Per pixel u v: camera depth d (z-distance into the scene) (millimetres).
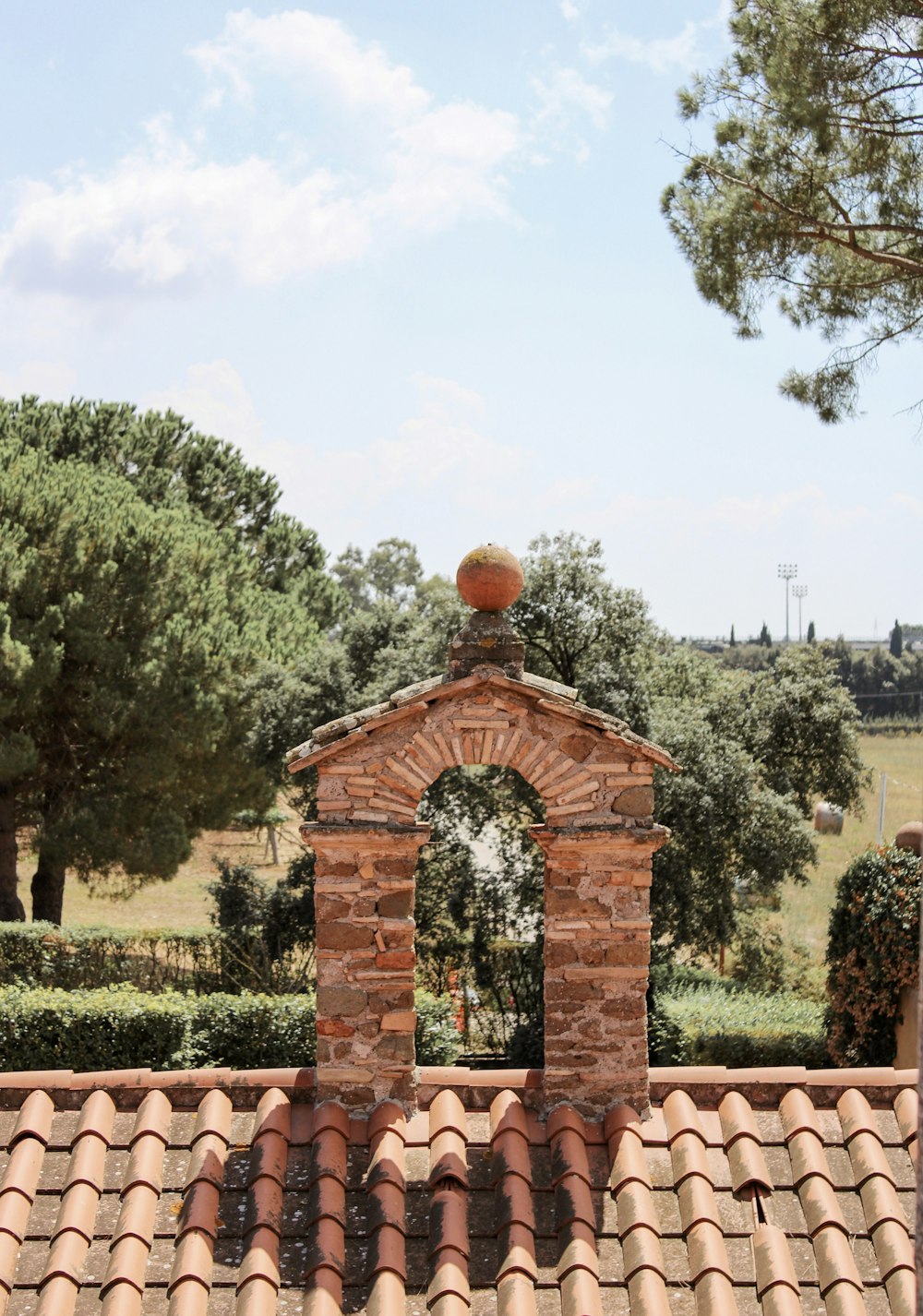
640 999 6691
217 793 25516
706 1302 5727
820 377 16656
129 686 23922
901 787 37938
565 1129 6547
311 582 38000
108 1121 6609
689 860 19781
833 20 13852
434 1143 6520
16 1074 6812
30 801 24953
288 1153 6480
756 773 21188
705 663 25328
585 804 6656
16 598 23078
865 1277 5918
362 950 6664
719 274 15633
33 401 35219
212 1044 15891
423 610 27062
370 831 6555
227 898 23172
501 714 6660
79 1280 5785
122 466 35094
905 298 16203
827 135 14062
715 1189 6332
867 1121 6605
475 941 20656
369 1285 5816
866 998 15703
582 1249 5934
